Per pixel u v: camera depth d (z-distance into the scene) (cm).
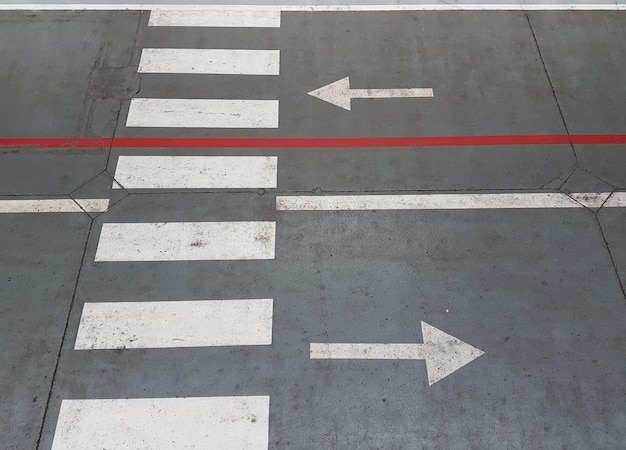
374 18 907
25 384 592
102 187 728
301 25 896
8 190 722
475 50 869
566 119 800
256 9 913
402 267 673
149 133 775
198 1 919
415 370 607
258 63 848
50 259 673
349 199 723
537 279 669
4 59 843
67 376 598
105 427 570
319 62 852
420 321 637
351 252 683
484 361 614
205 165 748
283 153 761
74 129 777
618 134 787
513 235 700
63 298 646
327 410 582
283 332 627
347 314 639
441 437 570
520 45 876
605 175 750
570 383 603
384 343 622
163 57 851
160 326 630
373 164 753
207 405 583
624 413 587
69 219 702
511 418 581
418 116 798
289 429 571
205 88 820
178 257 676
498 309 647
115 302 644
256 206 716
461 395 593
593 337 632
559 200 729
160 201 718
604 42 884
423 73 841
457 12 915
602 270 678
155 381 596
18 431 566
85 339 620
